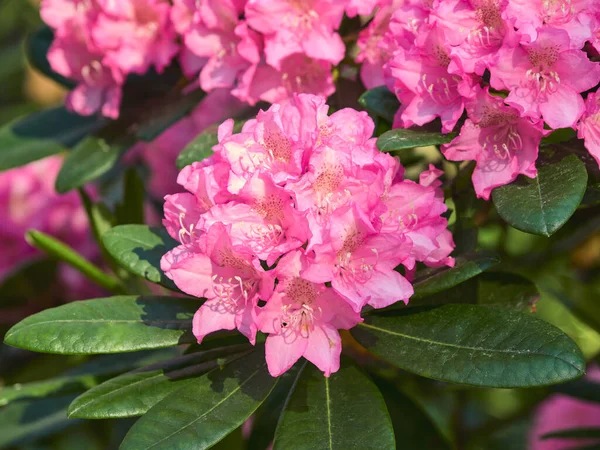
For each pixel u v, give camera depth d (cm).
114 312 72
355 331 71
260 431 84
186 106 87
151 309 73
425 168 85
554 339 66
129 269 74
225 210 68
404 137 71
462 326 69
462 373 66
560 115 69
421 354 68
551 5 70
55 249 85
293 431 67
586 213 87
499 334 67
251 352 72
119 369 88
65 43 89
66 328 70
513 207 68
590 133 70
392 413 83
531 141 70
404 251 67
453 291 77
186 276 68
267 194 67
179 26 84
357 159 68
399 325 70
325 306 68
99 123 92
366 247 67
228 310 68
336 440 66
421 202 70
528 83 69
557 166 70
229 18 81
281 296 67
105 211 91
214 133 80
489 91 72
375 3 77
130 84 90
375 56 80
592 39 69
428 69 73
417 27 74
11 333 69
